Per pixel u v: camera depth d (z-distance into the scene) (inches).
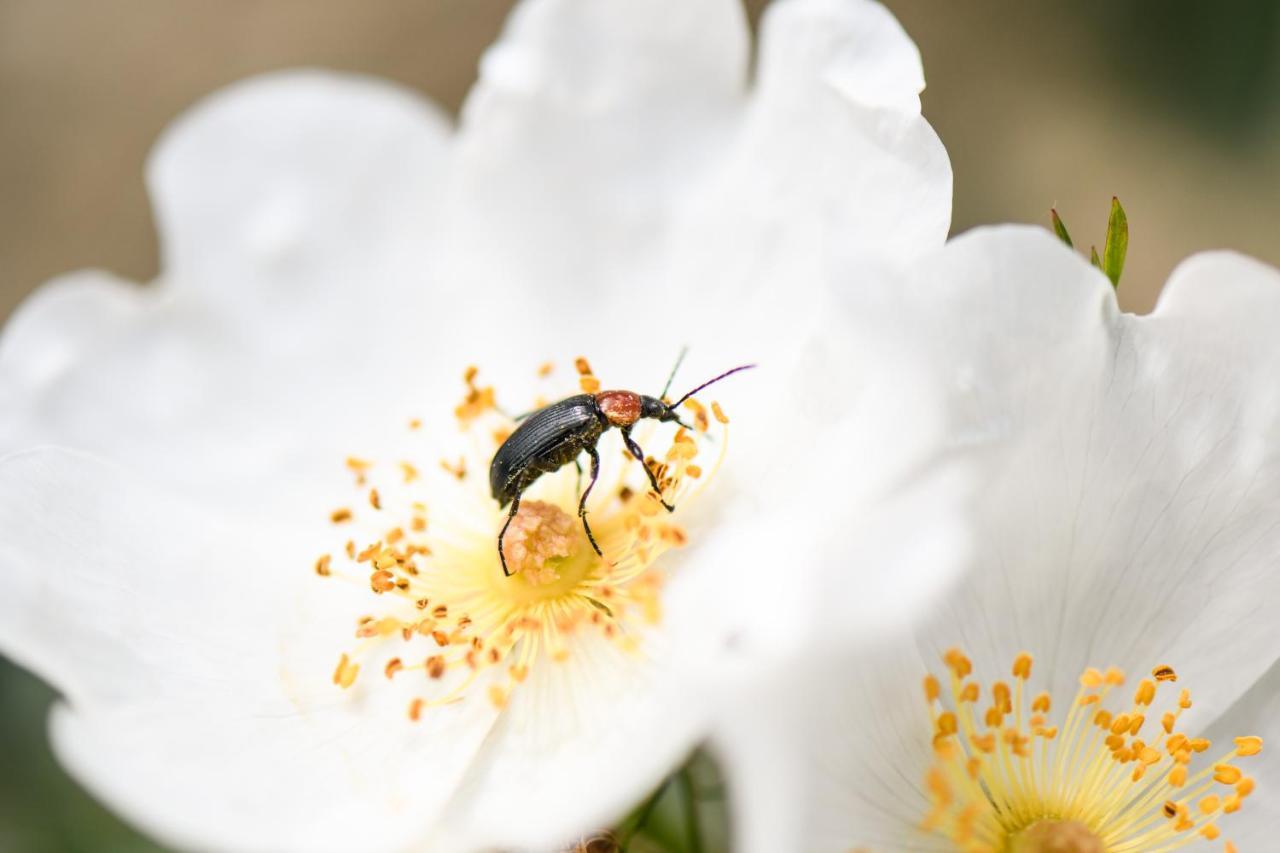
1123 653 6.7
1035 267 6.3
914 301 6.2
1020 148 13.6
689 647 6.1
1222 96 13.5
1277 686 6.6
